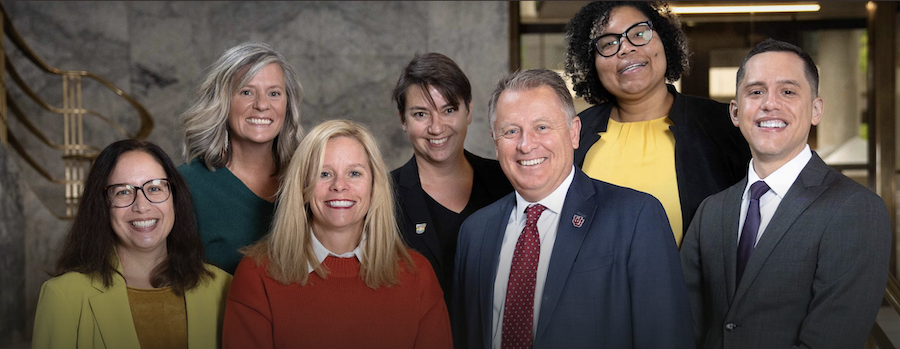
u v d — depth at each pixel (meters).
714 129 2.24
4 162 4.60
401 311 1.87
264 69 2.29
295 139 2.44
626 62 2.24
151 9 6.24
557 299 1.74
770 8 5.56
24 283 4.75
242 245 2.29
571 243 1.77
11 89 6.31
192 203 2.06
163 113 6.26
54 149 6.34
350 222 1.85
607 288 1.73
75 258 1.92
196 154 2.34
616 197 1.81
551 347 1.72
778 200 1.89
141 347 1.89
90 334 1.86
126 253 1.96
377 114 5.98
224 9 6.14
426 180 2.44
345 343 1.82
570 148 1.85
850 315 1.68
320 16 6.02
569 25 2.49
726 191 2.03
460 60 5.84
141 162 1.94
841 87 5.61
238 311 1.82
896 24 5.46
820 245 1.75
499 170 2.50
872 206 1.73
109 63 6.29
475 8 5.84
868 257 1.70
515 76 1.87
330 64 6.00
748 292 1.84
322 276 1.85
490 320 1.85
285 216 1.87
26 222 4.86
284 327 1.81
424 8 5.91
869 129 5.60
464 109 2.34
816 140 5.70
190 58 6.23
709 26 5.61
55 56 6.31
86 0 6.30
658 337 1.68
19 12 6.32
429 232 2.34
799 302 1.77
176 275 1.97
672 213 2.18
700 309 2.03
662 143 2.26
